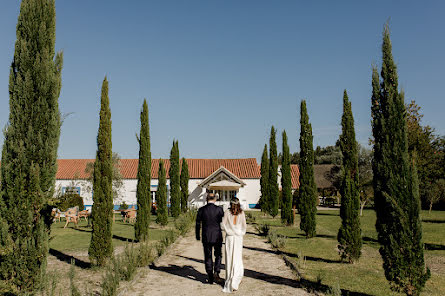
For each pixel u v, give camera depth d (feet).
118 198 139.85
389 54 24.18
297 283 27.48
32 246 23.36
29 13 25.45
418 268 21.42
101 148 35.27
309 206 56.03
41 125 24.89
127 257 30.76
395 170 22.62
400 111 23.22
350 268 32.89
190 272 31.27
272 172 96.32
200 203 136.05
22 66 24.70
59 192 26.20
